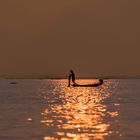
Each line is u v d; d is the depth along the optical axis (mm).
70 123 81375
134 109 116625
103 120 87000
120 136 63094
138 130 70125
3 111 111125
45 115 99062
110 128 73125
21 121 85562
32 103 145250
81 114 101438
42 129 71938
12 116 96688
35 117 94250
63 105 135750
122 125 77562
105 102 151000
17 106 130375
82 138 61188
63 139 60312
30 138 61406
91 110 114438
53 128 73250
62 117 94000
